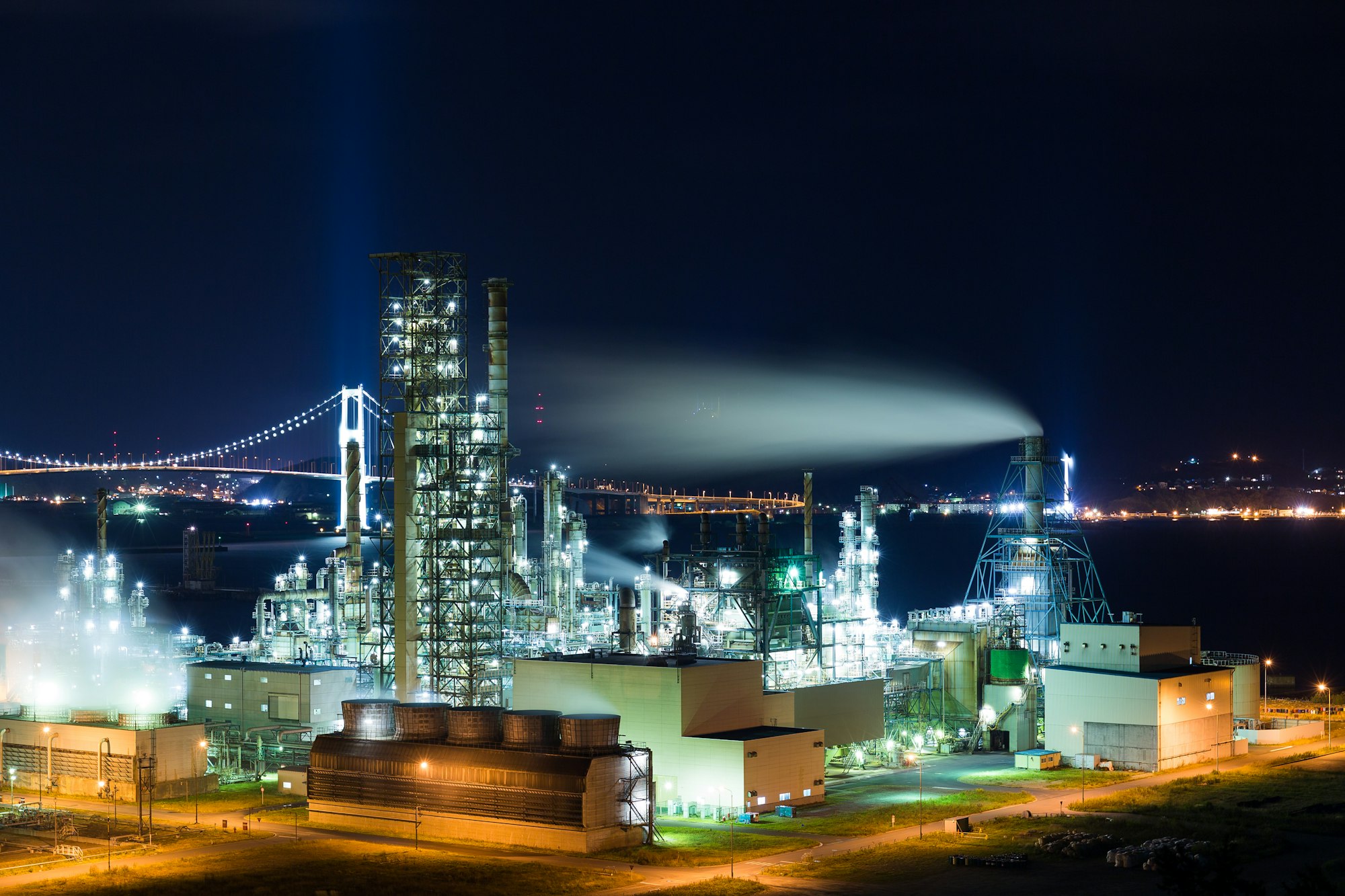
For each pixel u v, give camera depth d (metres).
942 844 101.69
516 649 151.75
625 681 117.69
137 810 117.06
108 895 89.62
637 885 91.75
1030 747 144.88
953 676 147.62
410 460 134.25
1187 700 134.00
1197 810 111.69
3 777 128.50
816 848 101.88
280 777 124.00
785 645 139.75
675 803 114.06
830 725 132.62
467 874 94.56
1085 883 90.94
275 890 90.69
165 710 134.25
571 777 101.50
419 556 134.38
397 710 112.12
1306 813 110.62
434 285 138.25
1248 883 75.50
